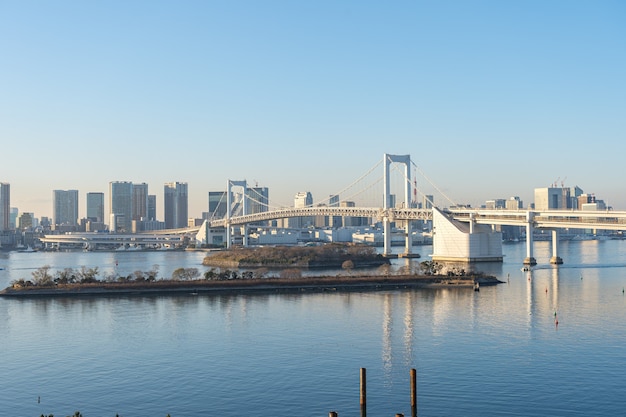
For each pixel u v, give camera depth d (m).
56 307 185.12
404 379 108.25
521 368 113.19
